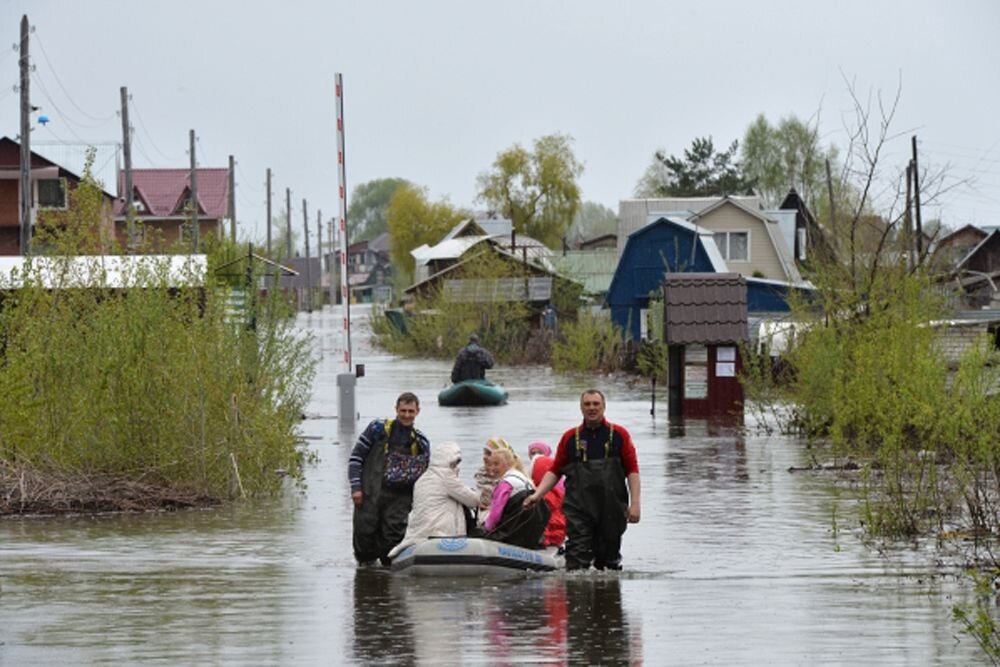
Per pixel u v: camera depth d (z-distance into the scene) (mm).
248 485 38656
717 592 24641
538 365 122938
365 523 27656
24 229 76938
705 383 62531
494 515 27359
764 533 31562
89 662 19469
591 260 181125
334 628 21719
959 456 31297
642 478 41812
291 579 26156
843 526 32344
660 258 128875
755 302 114375
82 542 30672
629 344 105188
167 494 36469
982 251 146125
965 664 19125
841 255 55031
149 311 38719
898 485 31688
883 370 43562
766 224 150875
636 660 19500
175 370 38000
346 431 57531
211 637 21062
